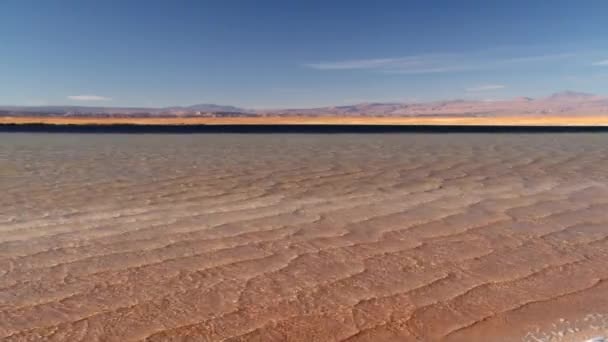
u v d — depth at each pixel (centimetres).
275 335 395
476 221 716
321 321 418
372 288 482
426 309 440
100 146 1814
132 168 1218
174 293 468
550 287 486
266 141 2083
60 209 782
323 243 615
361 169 1222
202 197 878
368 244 612
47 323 410
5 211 768
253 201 848
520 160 1398
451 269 531
